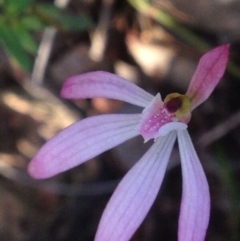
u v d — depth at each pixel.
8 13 0.07
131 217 0.05
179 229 0.05
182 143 0.05
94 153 0.05
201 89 0.05
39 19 0.08
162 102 0.05
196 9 0.08
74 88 0.05
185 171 0.05
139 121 0.05
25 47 0.08
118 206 0.05
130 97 0.05
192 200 0.05
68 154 0.05
